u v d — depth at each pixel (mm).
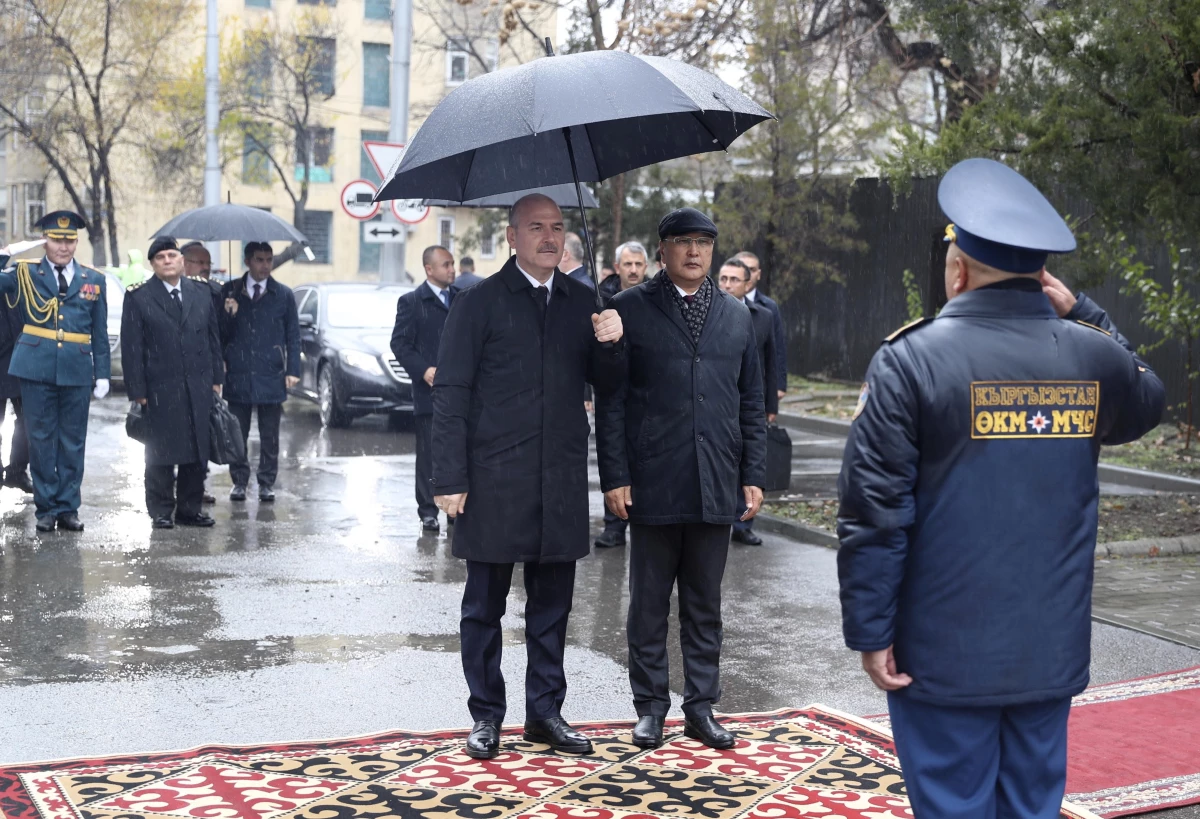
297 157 43625
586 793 4609
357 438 15602
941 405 3166
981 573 3178
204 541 9359
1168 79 9898
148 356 9586
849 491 3215
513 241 5105
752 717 5551
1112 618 7383
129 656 6422
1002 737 3309
